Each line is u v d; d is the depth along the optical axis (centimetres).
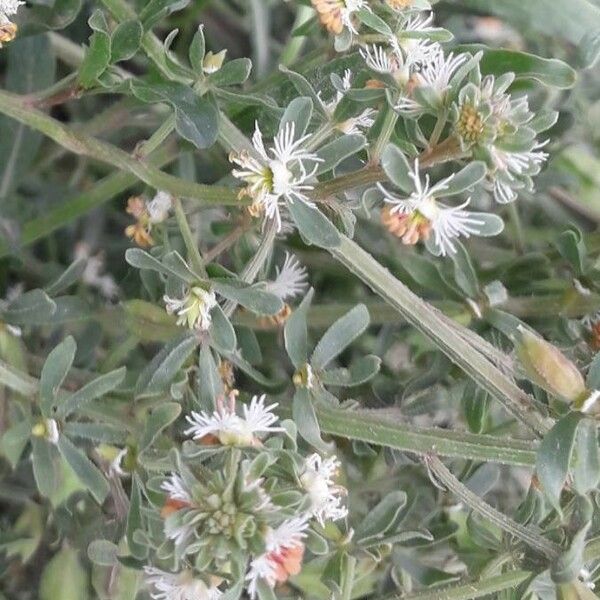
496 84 20
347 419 20
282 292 23
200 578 19
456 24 28
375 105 21
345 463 24
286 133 19
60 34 28
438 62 19
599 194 28
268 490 19
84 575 24
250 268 20
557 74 21
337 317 24
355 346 28
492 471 23
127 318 22
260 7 28
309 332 25
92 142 21
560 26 25
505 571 21
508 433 24
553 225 29
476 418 22
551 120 19
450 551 24
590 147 29
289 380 24
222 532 18
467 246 27
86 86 21
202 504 18
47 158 28
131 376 23
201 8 28
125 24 20
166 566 20
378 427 20
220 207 23
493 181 19
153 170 21
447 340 20
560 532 21
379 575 24
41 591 24
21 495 25
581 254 23
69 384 23
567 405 19
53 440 20
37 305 22
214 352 22
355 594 24
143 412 21
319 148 20
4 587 25
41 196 27
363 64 21
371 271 20
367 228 26
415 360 25
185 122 20
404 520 23
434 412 23
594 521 21
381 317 24
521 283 24
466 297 23
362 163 23
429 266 23
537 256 24
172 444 21
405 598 20
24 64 25
